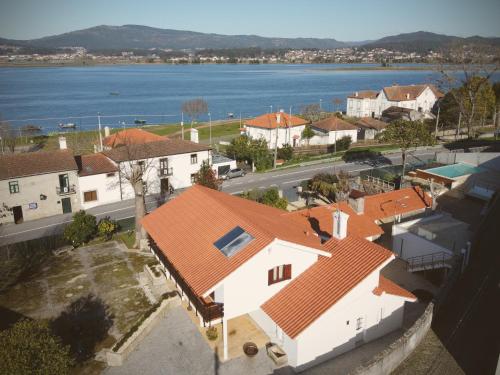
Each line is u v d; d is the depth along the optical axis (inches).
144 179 2600.9
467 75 4224.9
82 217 1822.1
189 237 1227.2
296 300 1089.4
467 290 1363.2
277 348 1085.1
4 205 2180.1
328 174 2603.3
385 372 991.6
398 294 1189.1
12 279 1539.1
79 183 2373.3
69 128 5910.4
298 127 4057.6
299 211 1702.8
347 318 1093.1
